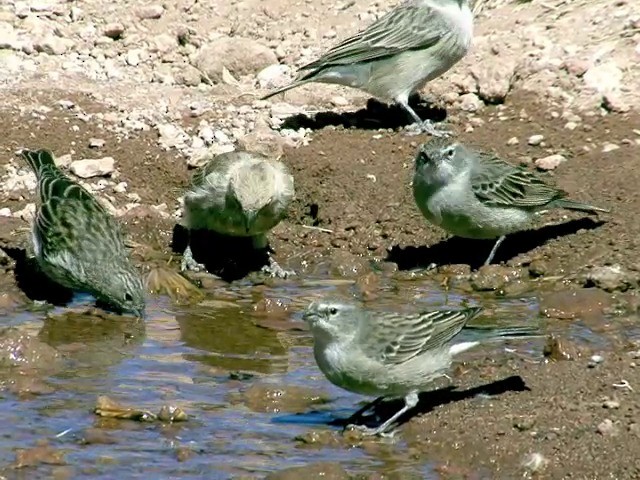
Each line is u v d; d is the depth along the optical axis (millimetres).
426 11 17406
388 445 10602
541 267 14328
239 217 14766
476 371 11711
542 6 19141
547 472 9984
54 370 12227
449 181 14359
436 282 14633
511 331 11461
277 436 10859
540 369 11656
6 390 11742
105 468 10281
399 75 17375
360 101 18500
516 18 19000
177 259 15508
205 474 10188
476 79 17906
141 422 11141
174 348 12859
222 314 13836
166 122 17734
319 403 11539
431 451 10461
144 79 19125
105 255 13711
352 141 17234
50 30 19797
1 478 10109
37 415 11242
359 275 15008
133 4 20484
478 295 14125
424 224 15648
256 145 16828
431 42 17266
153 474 10195
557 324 13008
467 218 14453
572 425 10516
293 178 16219
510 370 11672
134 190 16609
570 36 18391
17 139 17062
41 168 14781
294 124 17781
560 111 17219
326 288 14633
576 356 11992
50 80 18578
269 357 12641
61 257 13719
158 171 16797
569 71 17734
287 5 20422
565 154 16328
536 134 16844
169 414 11141
